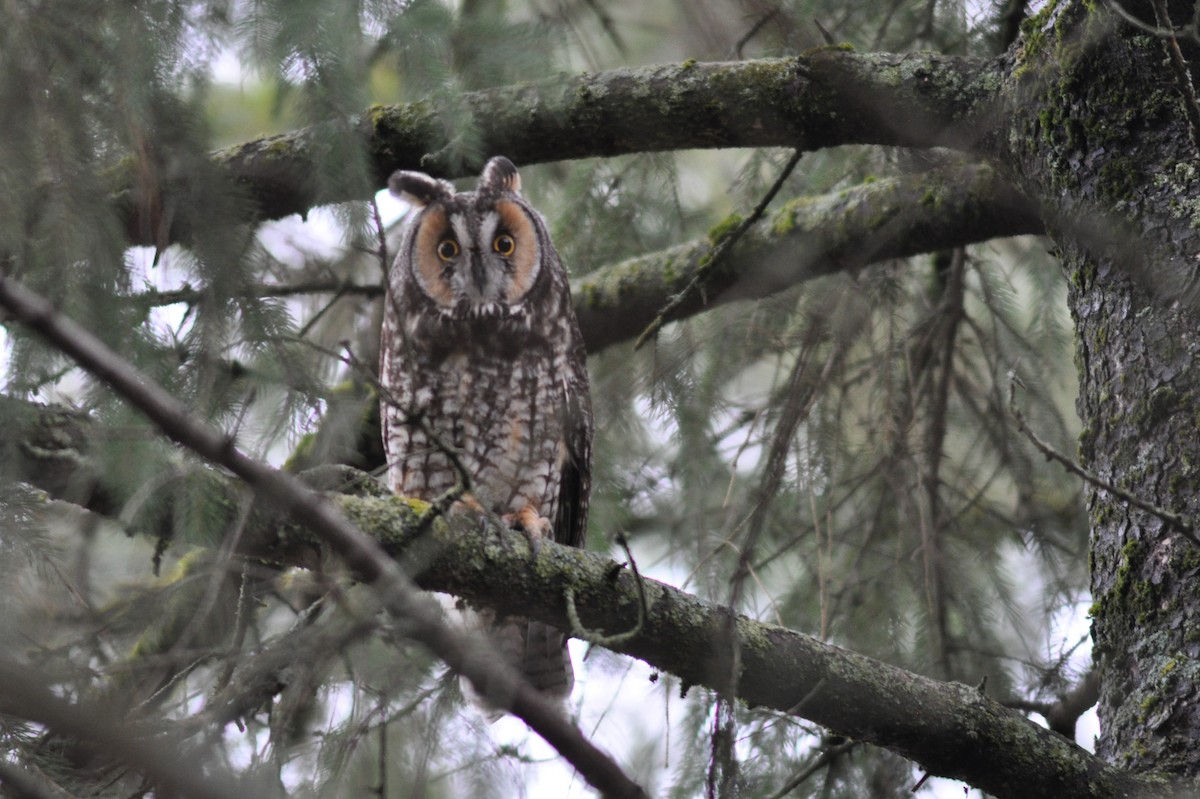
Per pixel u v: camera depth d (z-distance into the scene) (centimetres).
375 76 1048
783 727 923
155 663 605
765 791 888
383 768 678
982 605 1027
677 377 1045
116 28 665
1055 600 1044
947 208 1016
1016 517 1087
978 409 1099
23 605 638
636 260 1147
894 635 1002
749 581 994
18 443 626
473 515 767
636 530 1123
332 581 617
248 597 686
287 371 693
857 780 910
